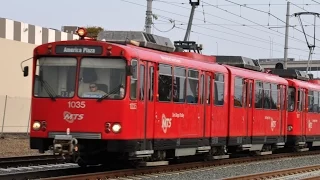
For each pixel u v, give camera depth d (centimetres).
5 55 3884
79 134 1728
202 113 2169
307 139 3222
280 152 3309
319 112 3397
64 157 1748
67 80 1756
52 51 1775
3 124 3603
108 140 1714
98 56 1742
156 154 1953
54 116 1753
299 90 3102
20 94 4025
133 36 1961
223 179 1719
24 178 1662
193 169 2103
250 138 2569
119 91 1720
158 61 1883
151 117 1853
